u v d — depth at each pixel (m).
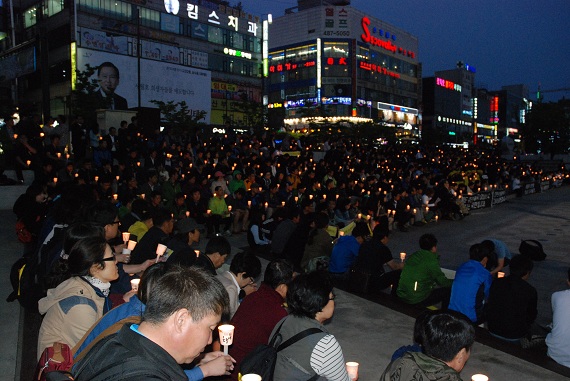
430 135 94.44
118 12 55.75
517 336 5.98
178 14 62.38
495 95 158.25
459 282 6.44
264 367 3.16
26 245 8.75
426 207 19.50
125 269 5.02
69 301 3.15
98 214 5.13
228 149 22.17
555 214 22.77
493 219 21.16
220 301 1.86
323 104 88.00
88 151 17.53
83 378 1.71
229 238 14.13
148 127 23.80
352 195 18.62
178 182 15.02
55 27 54.75
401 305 7.47
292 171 20.81
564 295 5.51
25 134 14.98
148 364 1.69
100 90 53.66
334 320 6.88
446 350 2.91
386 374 3.00
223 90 69.62
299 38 90.69
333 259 8.64
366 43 91.69
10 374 4.64
